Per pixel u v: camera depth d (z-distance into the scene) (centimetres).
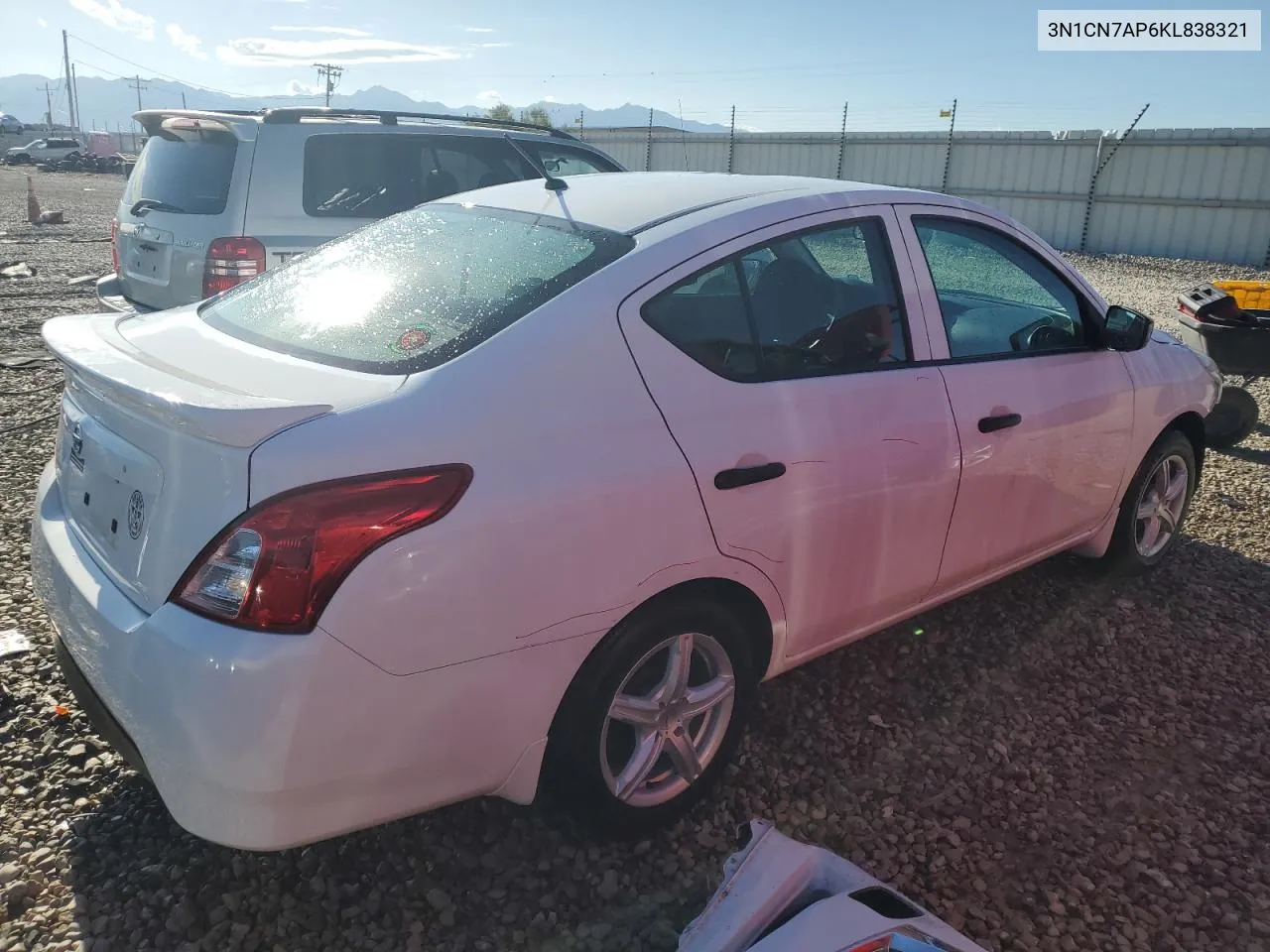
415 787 215
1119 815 285
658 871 256
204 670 191
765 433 260
